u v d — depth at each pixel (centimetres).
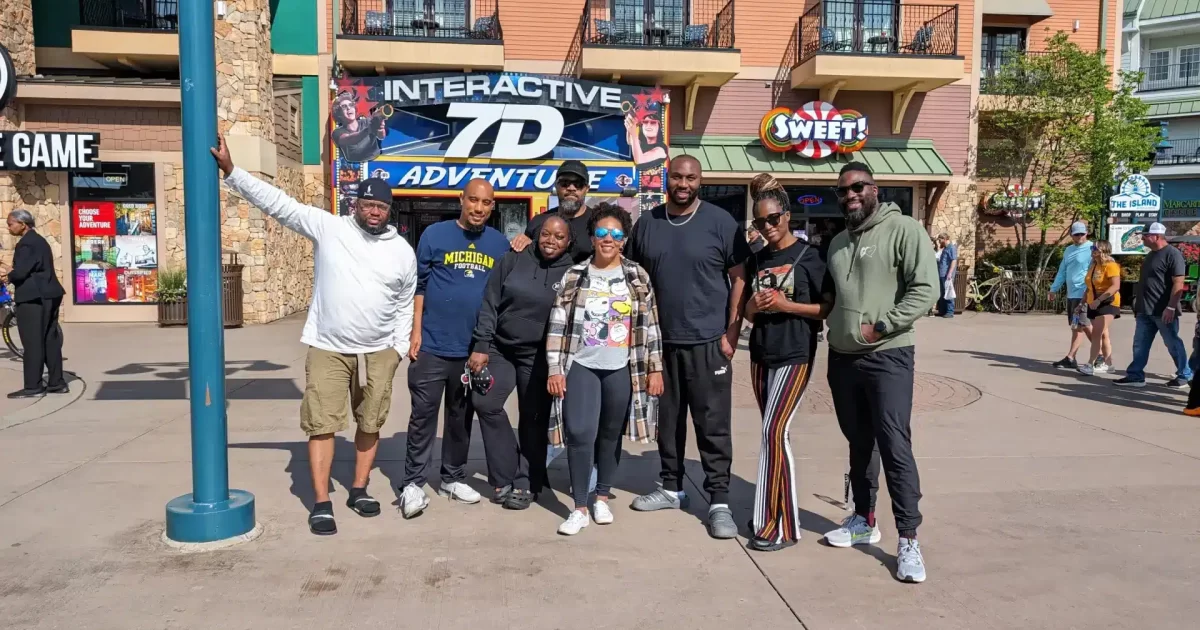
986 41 1905
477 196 465
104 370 916
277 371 920
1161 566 391
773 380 420
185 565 383
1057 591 363
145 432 639
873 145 1747
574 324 438
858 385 396
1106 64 1933
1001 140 1883
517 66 1623
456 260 467
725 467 444
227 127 1334
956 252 1639
